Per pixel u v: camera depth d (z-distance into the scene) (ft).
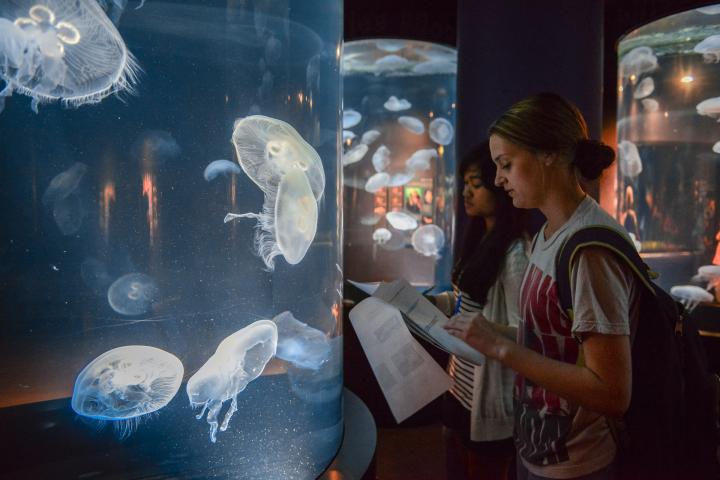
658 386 4.31
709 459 4.57
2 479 4.53
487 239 7.42
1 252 5.40
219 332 6.15
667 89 16.72
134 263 5.79
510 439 7.38
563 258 4.39
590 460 4.63
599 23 10.87
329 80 6.30
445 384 5.04
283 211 6.39
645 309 4.35
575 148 4.62
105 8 5.43
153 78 5.76
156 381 5.39
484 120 11.10
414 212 19.04
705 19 14.87
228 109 6.11
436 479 11.60
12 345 5.46
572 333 4.41
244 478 4.92
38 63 5.18
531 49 10.57
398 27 16.93
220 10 5.96
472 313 4.87
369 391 14.03
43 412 4.97
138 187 5.74
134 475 4.69
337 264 6.30
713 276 15.65
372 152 18.97
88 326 5.69
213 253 6.08
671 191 16.88
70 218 5.55
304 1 6.23
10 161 5.29
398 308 5.83
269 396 5.76
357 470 5.71
